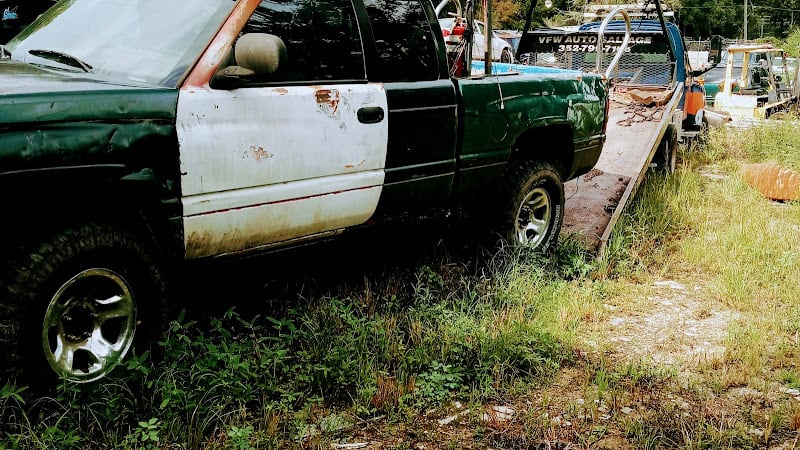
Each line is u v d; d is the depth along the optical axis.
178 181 3.44
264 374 3.71
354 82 4.21
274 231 3.92
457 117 4.80
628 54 10.86
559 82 5.72
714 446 3.49
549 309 5.01
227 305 4.48
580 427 3.64
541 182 5.72
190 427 3.24
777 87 18.86
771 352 4.61
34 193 3.11
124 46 3.83
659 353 4.59
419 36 4.64
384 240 4.78
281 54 3.58
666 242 6.76
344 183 4.15
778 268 5.94
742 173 8.93
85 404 3.24
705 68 11.88
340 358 3.86
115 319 3.52
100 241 3.32
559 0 31.05
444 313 4.66
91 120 3.14
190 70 3.53
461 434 3.54
